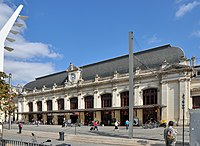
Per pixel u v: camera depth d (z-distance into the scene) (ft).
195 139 42.83
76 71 205.46
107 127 147.02
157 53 163.73
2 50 41.42
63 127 153.07
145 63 163.94
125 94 167.22
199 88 133.80
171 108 140.87
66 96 208.85
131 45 72.69
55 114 210.18
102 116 176.55
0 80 42.91
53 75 254.68
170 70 142.82
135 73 161.17
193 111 43.65
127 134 90.94
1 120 48.29
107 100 178.70
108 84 177.47
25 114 248.73
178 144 58.85
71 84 206.69
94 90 185.47
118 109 163.22
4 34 41.50
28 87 269.44
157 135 85.56
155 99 151.33
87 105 192.44
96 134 92.68
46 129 131.44
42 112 222.48
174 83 141.79
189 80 137.59
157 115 144.36
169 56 153.99
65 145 34.91
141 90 157.99
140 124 150.30
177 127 123.75
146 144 60.80
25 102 255.50
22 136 93.30
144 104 156.25
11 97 49.52
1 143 41.86
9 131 112.78
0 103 44.21
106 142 69.36
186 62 140.77
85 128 139.23
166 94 143.74
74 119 195.72
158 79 150.00
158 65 154.81
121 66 180.65
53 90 220.84
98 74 192.34
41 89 240.32
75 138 78.48
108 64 194.18
